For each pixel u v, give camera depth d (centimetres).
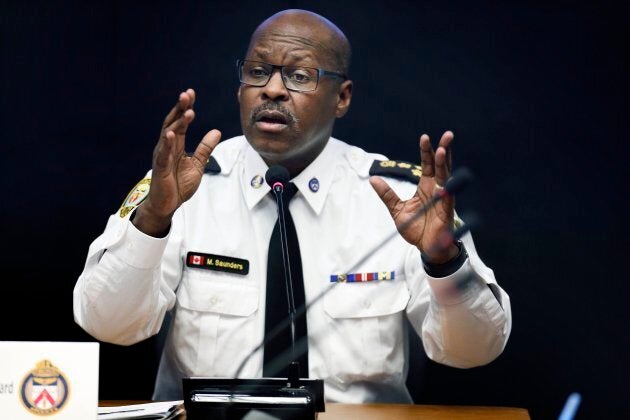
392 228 809
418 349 900
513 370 1063
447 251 668
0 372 509
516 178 1060
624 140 1043
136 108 1089
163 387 812
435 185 657
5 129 1070
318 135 798
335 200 818
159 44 1088
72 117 1081
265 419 567
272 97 776
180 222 808
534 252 1056
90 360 517
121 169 1089
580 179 1050
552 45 1053
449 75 1073
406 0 1074
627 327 1043
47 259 1078
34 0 1071
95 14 1081
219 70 1087
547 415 1058
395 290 793
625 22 1039
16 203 1074
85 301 732
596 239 1048
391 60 1080
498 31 1062
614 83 1043
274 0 1083
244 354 779
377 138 1084
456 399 1077
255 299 789
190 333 787
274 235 795
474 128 1068
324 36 803
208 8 1086
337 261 802
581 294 1051
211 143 685
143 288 720
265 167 816
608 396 1045
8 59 1070
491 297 713
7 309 1075
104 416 591
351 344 780
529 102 1058
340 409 672
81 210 1083
